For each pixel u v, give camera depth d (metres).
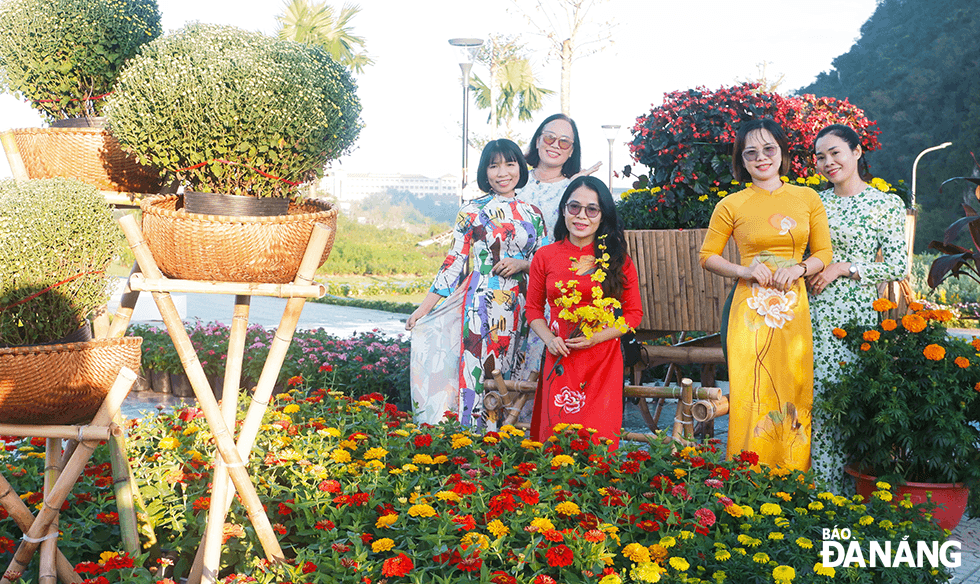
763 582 2.28
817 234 3.55
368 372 5.82
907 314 3.77
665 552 2.36
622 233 3.63
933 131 38.19
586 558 2.22
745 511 2.63
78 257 2.14
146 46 2.19
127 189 2.57
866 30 48.69
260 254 2.04
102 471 2.91
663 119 4.90
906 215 3.82
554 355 3.64
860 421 3.52
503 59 21.38
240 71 2.01
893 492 3.39
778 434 3.50
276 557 2.23
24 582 2.23
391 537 2.43
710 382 5.17
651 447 3.17
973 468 3.33
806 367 3.50
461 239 4.30
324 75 2.20
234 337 2.30
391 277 34.56
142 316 10.82
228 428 2.27
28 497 2.65
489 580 2.07
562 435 3.25
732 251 4.19
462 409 4.19
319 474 2.74
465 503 2.53
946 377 3.34
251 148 2.04
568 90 16.28
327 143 2.17
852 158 3.73
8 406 2.04
